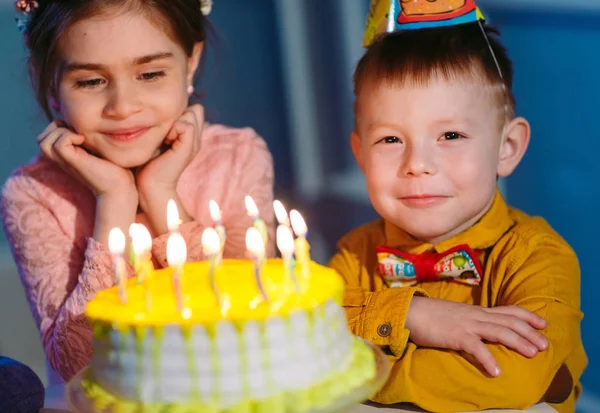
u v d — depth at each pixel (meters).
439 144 1.36
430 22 1.42
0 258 2.77
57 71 1.45
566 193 2.61
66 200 1.61
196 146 1.57
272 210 1.78
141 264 1.03
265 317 0.92
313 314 0.96
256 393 0.92
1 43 2.79
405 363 1.22
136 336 0.94
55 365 1.47
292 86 2.89
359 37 2.81
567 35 2.59
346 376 0.99
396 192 1.39
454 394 1.19
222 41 2.81
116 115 1.43
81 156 1.48
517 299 1.32
